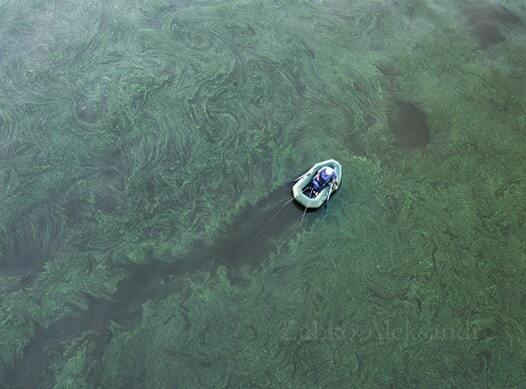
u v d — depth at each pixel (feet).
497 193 33.53
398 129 36.91
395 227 31.83
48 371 26.23
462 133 36.83
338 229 31.55
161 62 39.83
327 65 40.52
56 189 32.65
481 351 27.48
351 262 30.32
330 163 33.47
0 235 30.58
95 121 36.06
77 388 25.90
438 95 39.27
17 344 26.86
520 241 31.37
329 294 29.17
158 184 33.09
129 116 36.32
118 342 27.12
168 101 37.24
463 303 29.04
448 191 33.63
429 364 27.07
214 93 37.93
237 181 33.45
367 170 34.47
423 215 32.37
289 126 36.47
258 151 34.94
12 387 25.77
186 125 35.96
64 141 34.88
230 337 27.61
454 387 26.48
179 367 26.58
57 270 29.35
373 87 39.45
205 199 32.53
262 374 26.55
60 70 39.22
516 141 36.45
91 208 31.91
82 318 27.84
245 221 31.60
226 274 29.55
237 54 40.60
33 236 30.66
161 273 29.45
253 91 38.29
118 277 29.22
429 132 36.88
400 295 29.22
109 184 33.01
